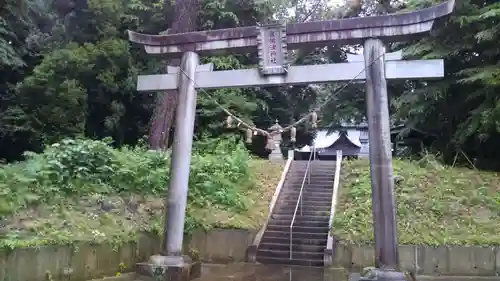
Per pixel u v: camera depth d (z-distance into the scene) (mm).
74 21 20938
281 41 8977
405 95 17234
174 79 9742
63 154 10859
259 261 11820
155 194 12258
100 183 11055
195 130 21859
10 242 6777
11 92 18297
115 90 20422
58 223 8484
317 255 11734
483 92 14695
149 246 10258
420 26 8359
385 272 7516
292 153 19484
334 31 8758
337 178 15984
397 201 12555
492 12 13289
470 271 10211
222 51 9641
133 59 21703
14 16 18766
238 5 22656
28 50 20078
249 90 23734
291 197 15328
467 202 12430
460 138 15305
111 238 8969
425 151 18172
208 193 13586
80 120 18438
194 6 17078
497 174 14812
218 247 12070
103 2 20188
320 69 8859
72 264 7852
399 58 8508
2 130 16828
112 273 8875
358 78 8633
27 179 9227
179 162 9195
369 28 8570
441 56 15039
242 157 16703
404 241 10539
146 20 22281
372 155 8117
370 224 11703
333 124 26438
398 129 22484
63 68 18141
